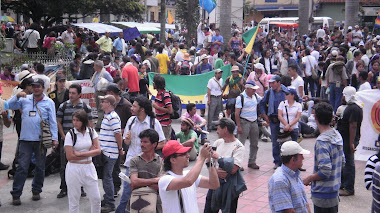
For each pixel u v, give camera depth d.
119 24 31.31
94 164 7.50
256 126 10.02
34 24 20.88
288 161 4.98
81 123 6.80
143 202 4.70
